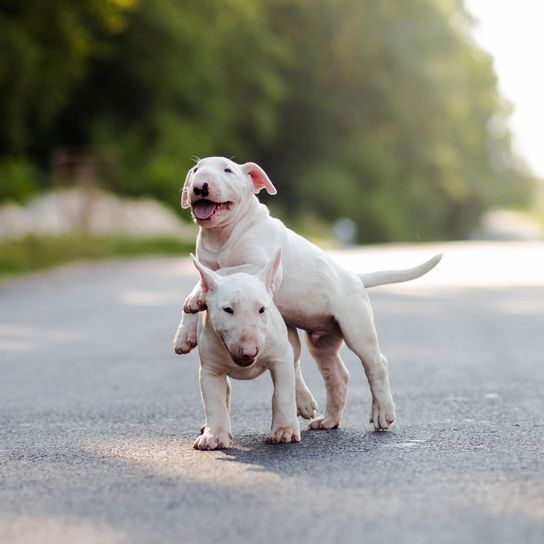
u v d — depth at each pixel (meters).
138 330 13.21
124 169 44.41
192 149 48.03
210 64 49.41
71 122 47.06
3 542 4.15
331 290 6.51
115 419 7.22
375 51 60.34
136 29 46.62
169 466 5.50
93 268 25.42
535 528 4.16
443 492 4.78
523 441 6.11
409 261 26.56
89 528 4.30
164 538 4.12
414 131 63.53
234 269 6.36
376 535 4.08
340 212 58.41
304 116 59.69
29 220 34.56
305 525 4.24
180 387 8.77
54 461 5.75
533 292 18.70
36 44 36.34
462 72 70.56
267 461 5.57
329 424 6.72
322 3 58.78
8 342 12.11
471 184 73.31
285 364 6.10
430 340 12.02
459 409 7.39
